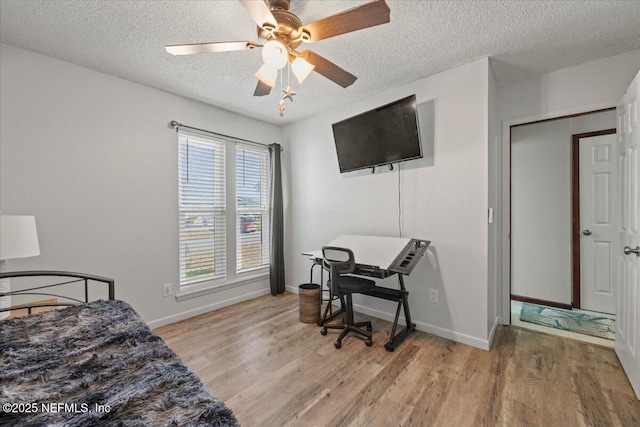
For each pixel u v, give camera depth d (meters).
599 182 3.07
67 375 0.90
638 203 1.68
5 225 1.54
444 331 2.52
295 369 2.02
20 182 2.07
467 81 2.37
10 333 1.18
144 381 0.87
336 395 1.73
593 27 1.87
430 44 2.09
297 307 3.31
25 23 1.80
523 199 3.47
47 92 2.19
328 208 3.46
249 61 2.29
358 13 1.29
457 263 2.45
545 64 2.36
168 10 1.70
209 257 3.25
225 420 0.72
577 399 1.66
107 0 1.61
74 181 2.31
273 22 1.37
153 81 2.63
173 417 0.71
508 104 2.72
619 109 2.07
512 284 3.56
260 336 2.55
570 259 3.19
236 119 3.49
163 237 2.84
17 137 2.06
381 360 2.13
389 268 2.21
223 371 2.00
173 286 2.91
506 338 2.48
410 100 2.44
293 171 3.88
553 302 3.27
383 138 2.71
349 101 3.16
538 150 3.38
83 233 2.35
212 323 2.86
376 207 3.00
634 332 1.72
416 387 1.80
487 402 1.65
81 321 1.31
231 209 3.44
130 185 2.62
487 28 1.89
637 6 1.67
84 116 2.36
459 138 2.43
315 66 1.73
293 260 3.91
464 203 2.41
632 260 1.78
